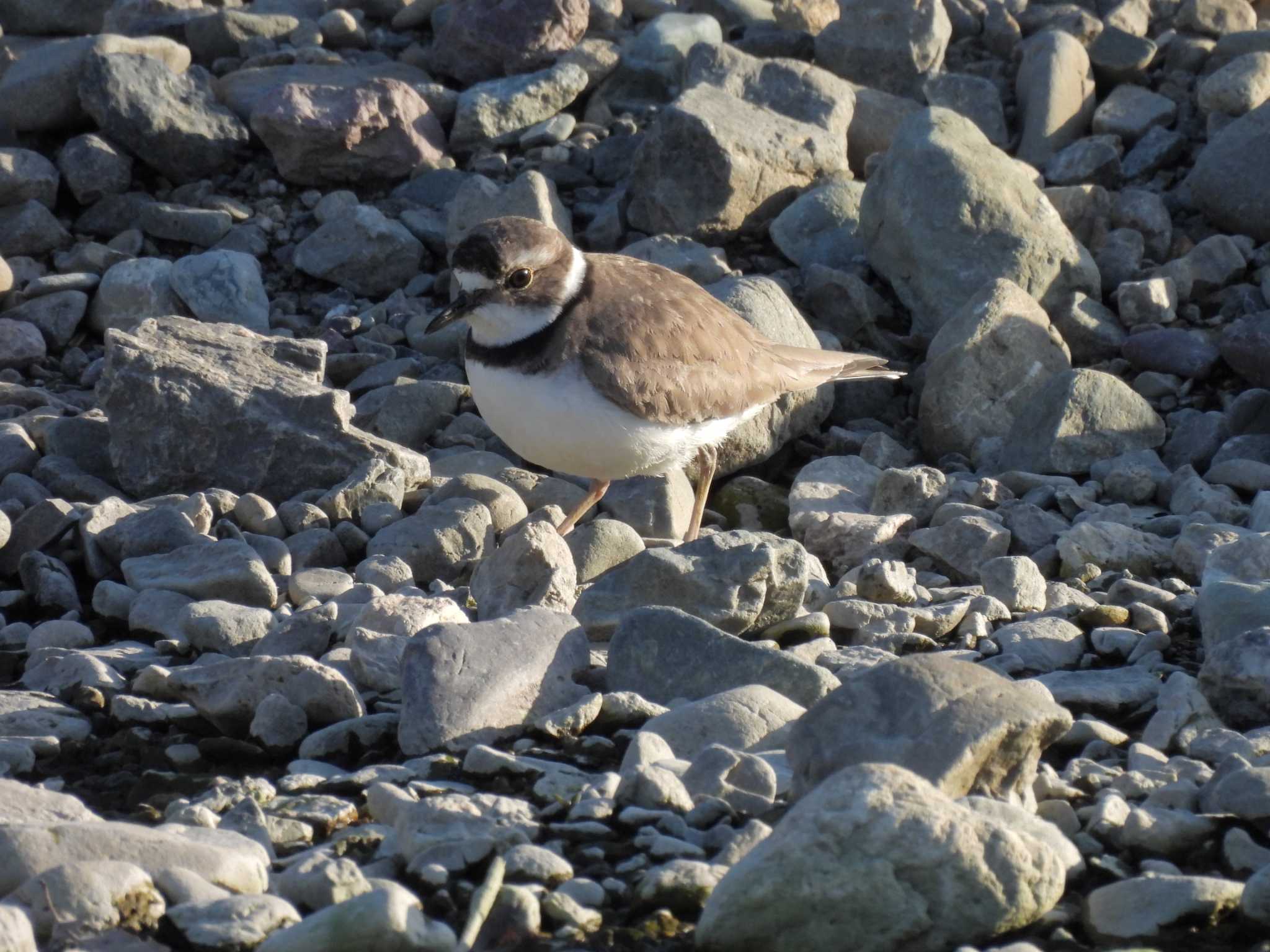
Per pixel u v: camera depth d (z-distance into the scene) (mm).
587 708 7641
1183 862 6473
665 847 6359
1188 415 12477
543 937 5859
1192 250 14227
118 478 11422
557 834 6516
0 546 10297
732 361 10773
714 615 8922
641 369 10078
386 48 17812
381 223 14609
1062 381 12227
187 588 9562
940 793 5840
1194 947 5840
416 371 13438
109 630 9586
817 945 5680
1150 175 15469
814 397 12898
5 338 13609
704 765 6859
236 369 11688
